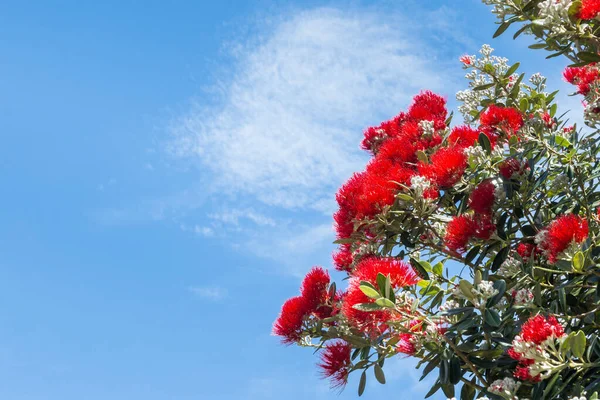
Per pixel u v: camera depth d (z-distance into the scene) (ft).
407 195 12.80
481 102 16.19
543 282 11.96
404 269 10.57
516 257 12.22
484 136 13.53
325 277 13.88
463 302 11.84
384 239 13.83
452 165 13.05
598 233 12.32
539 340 8.57
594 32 10.72
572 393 9.28
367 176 14.05
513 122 14.52
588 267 9.84
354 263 14.08
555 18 10.64
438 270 13.07
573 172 13.29
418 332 10.84
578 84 15.08
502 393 9.50
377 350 12.06
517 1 12.08
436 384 11.94
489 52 15.90
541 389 9.36
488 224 12.21
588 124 13.80
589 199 13.56
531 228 12.80
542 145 13.65
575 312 11.27
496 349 10.91
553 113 15.83
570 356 8.64
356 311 10.73
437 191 13.17
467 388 11.79
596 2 10.16
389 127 17.79
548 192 14.02
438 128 15.74
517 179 12.85
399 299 10.57
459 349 10.64
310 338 13.57
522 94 16.35
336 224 14.39
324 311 13.57
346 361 12.23
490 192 12.40
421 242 13.83
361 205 13.04
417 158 14.92
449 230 12.64
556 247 9.86
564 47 12.09
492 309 10.01
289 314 13.60
